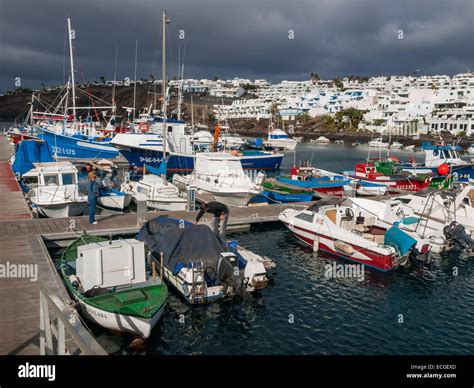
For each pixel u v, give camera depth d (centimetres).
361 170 3925
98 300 1091
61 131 5112
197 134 6003
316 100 16075
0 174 3391
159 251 1464
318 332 1205
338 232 1772
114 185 2934
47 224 1920
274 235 2100
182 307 1313
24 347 895
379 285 1552
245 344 1127
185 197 2472
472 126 11000
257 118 16212
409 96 13750
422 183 3522
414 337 1197
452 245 1947
